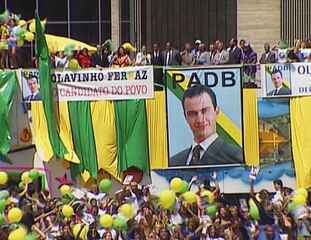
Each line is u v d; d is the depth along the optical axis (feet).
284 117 333.21
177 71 333.83
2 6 456.86
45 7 456.86
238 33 423.64
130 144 333.83
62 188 321.52
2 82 331.36
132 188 323.98
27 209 311.47
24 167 333.62
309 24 415.23
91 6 453.17
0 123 330.13
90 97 333.83
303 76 332.39
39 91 332.39
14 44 343.46
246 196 333.62
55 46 346.13
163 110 334.44
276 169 333.21
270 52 340.59
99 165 332.60
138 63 345.31
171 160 334.85
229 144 333.83
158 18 430.20
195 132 334.44
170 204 306.35
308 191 329.93
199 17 428.15
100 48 349.00
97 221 311.47
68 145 332.39
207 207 314.35
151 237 303.89
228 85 333.62
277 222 315.37
